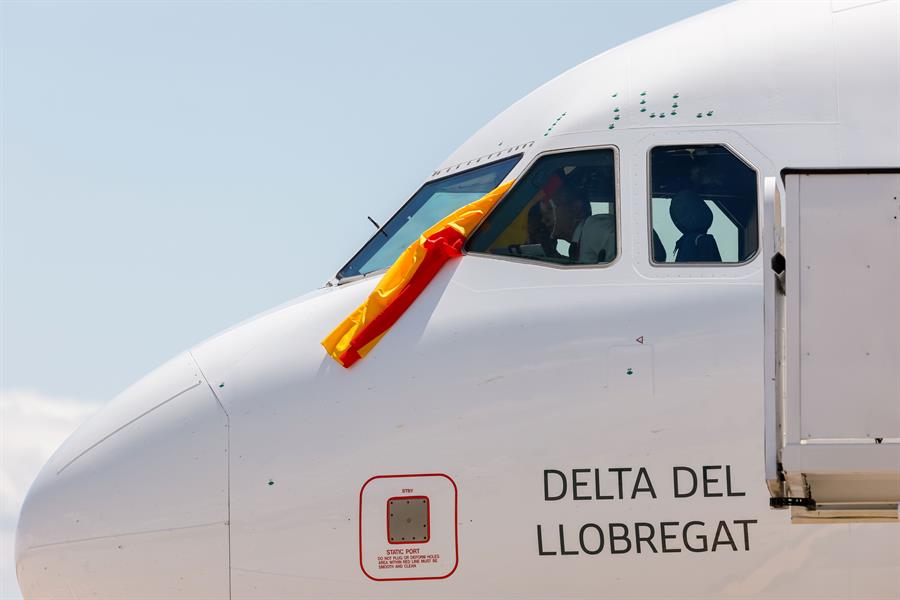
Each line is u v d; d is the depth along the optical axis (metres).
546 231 30.69
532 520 28.66
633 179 30.52
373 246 33.41
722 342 28.83
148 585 29.73
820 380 23.91
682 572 28.34
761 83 31.19
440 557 28.83
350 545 29.08
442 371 29.47
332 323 30.91
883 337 23.88
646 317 29.17
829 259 24.16
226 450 29.80
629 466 28.55
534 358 29.23
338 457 29.33
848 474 23.88
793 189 24.41
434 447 29.08
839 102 30.72
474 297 30.17
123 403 31.66
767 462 24.05
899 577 28.22
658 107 31.23
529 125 32.56
